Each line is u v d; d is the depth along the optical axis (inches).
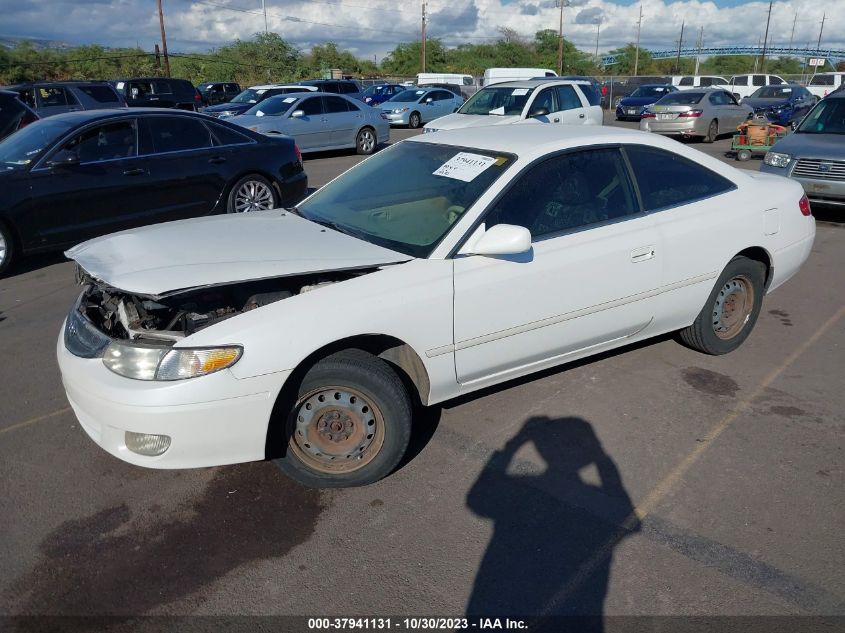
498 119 487.5
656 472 135.9
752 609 102.0
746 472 135.3
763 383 172.9
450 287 130.8
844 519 121.3
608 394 167.2
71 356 124.4
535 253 141.2
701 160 174.1
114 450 119.3
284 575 110.0
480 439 148.3
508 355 142.9
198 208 315.9
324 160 624.1
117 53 2057.1
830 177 332.8
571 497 128.6
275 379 116.0
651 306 162.1
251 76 2154.3
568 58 2847.0
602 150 156.9
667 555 113.1
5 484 134.2
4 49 1964.8
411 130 909.8
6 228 264.1
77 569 111.6
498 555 113.7
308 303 120.6
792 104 920.3
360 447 129.0
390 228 144.6
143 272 121.5
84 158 281.6
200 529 121.0
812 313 223.0
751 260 180.9
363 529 120.5
